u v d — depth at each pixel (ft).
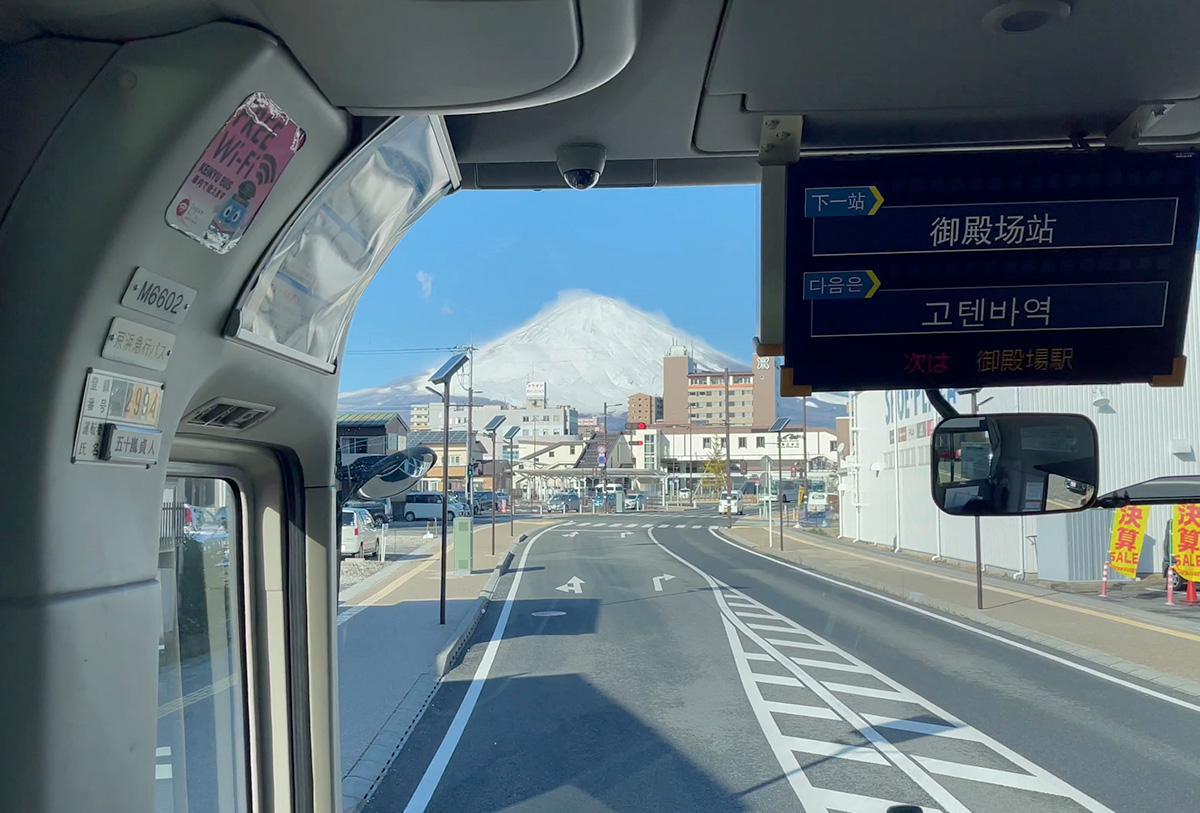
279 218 6.08
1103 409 59.26
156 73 5.00
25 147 4.98
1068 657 36.96
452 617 45.60
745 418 309.42
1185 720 26.78
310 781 8.52
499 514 207.41
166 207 5.16
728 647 38.75
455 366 45.32
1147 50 7.92
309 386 7.89
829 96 8.95
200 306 5.78
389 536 116.16
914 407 88.22
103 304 5.04
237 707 8.40
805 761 22.53
